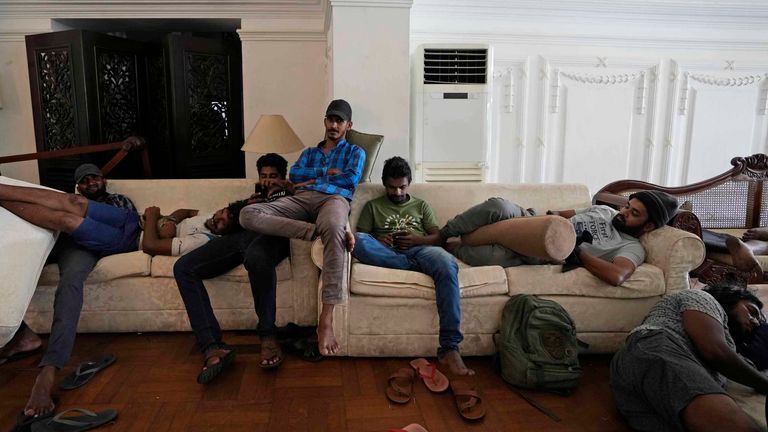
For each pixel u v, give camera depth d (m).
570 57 3.76
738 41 3.85
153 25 4.00
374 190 2.68
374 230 2.52
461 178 3.26
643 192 2.27
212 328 2.02
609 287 2.10
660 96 3.90
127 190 2.79
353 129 3.06
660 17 3.71
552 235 1.99
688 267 2.10
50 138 3.67
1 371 1.98
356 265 2.13
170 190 2.82
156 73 3.91
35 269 1.98
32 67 3.61
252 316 2.36
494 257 2.21
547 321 1.92
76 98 3.50
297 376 1.97
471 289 2.07
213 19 3.77
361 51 3.00
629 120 3.91
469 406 1.72
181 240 2.30
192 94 3.76
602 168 3.96
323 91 3.86
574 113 3.85
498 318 2.11
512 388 1.89
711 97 3.94
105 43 3.57
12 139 3.87
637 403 1.59
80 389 1.84
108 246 2.26
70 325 1.89
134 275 2.28
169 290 2.29
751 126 4.03
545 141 3.87
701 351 1.52
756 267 2.46
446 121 3.20
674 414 1.40
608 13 3.67
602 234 2.28
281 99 3.85
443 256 2.07
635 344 1.62
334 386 1.89
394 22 2.99
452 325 1.95
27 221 2.09
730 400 1.34
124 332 2.33
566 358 1.86
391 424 1.66
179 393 1.82
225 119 3.96
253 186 2.85
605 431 1.62
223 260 2.14
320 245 2.08
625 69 3.83
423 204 2.58
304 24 3.75
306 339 2.22
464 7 3.56
